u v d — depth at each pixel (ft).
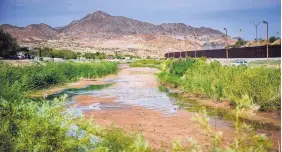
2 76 51.60
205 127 7.92
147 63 289.53
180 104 51.44
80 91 72.90
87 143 15.25
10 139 14.76
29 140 13.89
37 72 78.89
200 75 63.82
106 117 40.47
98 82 98.89
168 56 359.46
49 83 80.89
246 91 42.32
